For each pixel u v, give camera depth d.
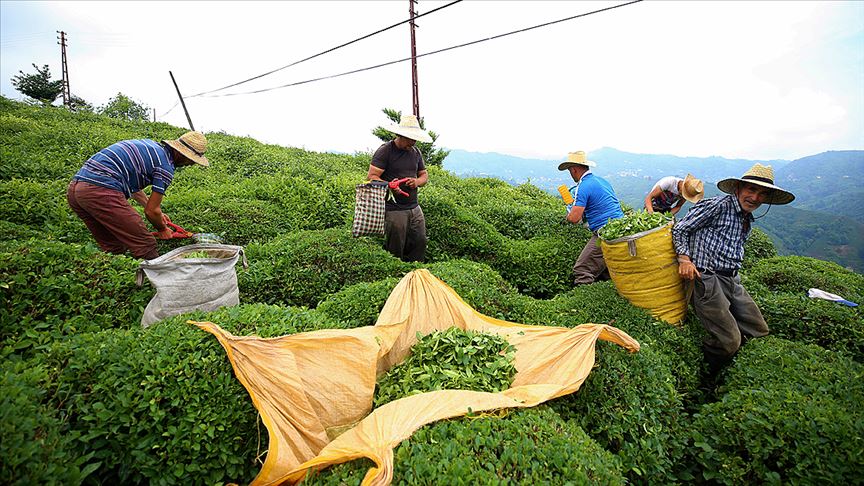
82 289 3.55
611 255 4.69
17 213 5.96
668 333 4.27
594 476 2.28
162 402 2.52
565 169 6.46
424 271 3.94
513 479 2.13
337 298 4.23
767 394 3.24
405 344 3.49
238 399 2.64
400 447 2.24
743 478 2.92
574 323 4.29
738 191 4.21
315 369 2.85
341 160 15.75
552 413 2.74
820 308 4.80
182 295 3.60
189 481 2.45
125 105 25.42
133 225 4.68
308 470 2.26
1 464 1.83
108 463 2.37
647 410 3.26
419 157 6.15
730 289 4.33
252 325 3.12
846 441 2.73
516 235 8.46
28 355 2.95
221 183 9.93
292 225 7.44
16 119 13.26
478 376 3.04
